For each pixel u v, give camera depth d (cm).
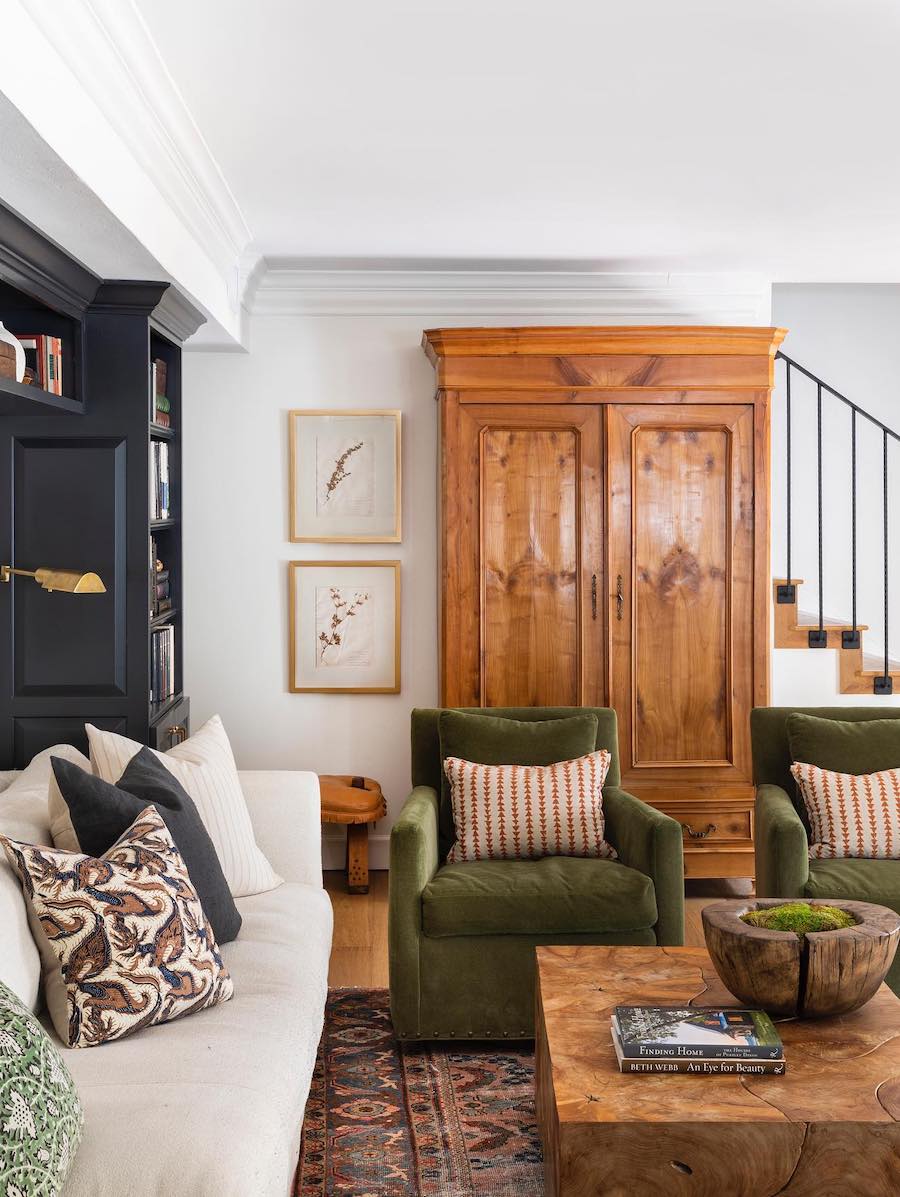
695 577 473
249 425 511
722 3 240
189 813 268
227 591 514
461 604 469
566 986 242
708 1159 183
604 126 316
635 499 470
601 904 309
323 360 509
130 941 217
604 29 254
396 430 508
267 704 517
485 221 417
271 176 361
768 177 364
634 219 416
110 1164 174
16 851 216
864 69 277
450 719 372
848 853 342
